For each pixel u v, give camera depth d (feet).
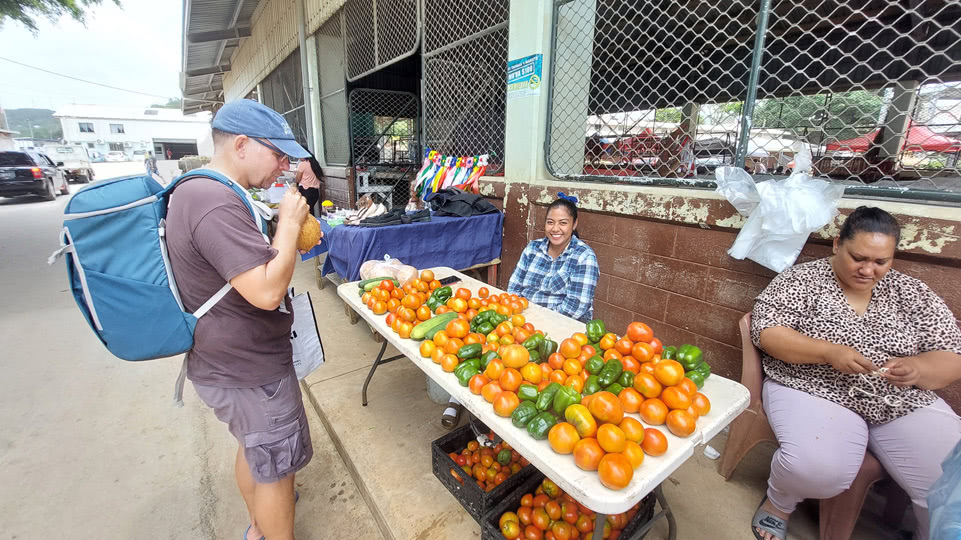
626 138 15.17
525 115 11.14
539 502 5.25
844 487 5.14
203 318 4.11
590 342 5.15
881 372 4.89
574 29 10.59
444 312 6.28
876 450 5.35
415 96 23.43
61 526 6.36
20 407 9.18
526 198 11.60
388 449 7.39
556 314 6.87
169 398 9.60
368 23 17.54
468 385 4.67
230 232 3.74
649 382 4.01
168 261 3.94
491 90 14.79
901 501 5.77
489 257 12.78
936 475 4.88
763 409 6.27
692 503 6.36
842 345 5.34
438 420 8.19
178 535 6.27
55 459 7.68
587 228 10.23
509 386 4.30
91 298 3.74
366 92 21.65
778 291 5.93
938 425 5.02
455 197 12.64
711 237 8.00
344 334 11.94
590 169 14.10
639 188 9.00
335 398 8.88
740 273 7.68
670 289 8.83
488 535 5.25
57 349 11.81
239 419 4.47
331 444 8.05
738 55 23.21
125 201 3.75
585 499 3.26
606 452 3.49
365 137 21.88
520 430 4.02
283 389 4.69
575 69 10.91
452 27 14.26
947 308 5.17
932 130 12.30
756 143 14.02
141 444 8.12
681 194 8.22
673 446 3.75
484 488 5.96
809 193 6.25
